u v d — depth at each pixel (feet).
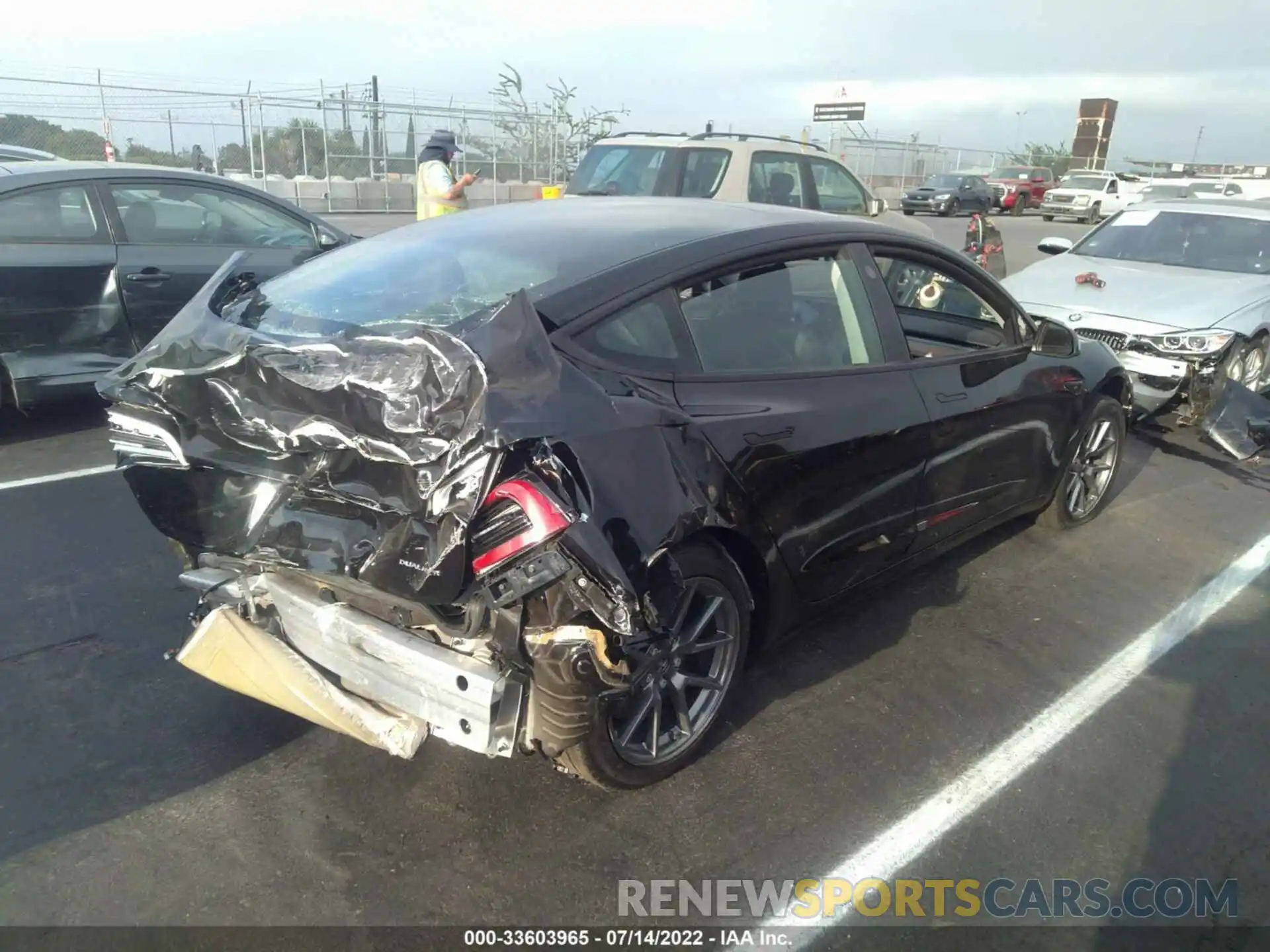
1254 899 9.00
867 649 13.07
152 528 15.81
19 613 12.92
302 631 9.19
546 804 9.75
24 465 18.65
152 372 9.12
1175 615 14.43
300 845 9.04
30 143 54.19
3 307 19.16
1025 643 13.44
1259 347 23.07
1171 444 23.50
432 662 8.21
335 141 66.13
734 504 9.80
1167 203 28.76
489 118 72.69
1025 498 15.39
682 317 10.09
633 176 29.48
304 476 8.52
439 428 7.66
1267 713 11.99
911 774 10.51
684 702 10.02
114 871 8.63
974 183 104.06
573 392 8.38
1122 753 11.06
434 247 11.18
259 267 22.39
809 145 30.94
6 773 9.83
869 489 11.66
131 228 20.92
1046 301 24.43
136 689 11.37
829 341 11.62
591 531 7.86
